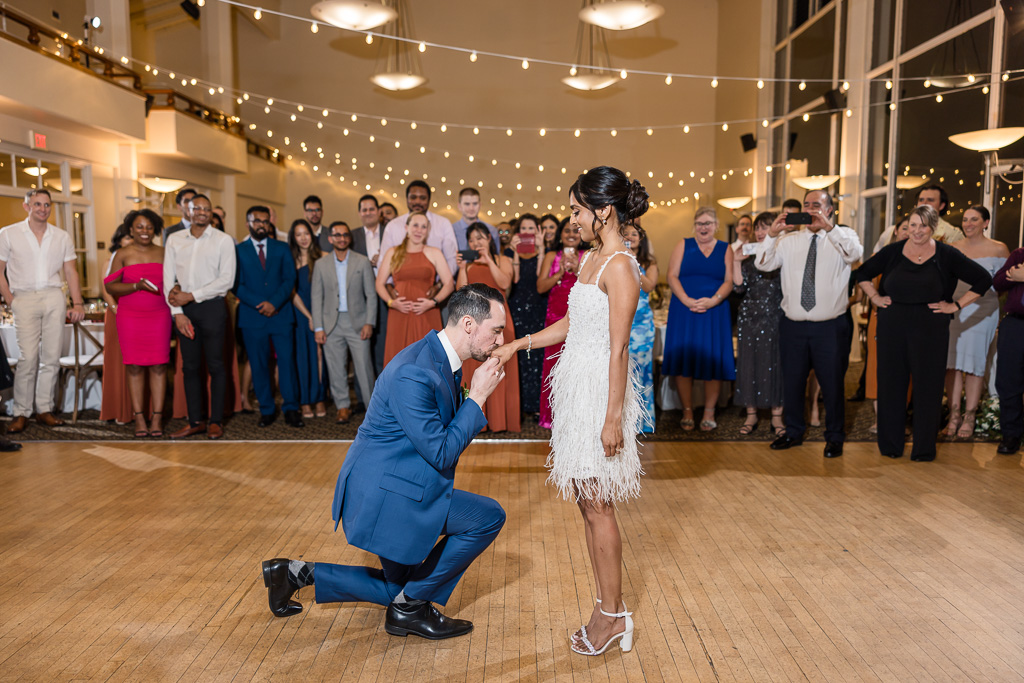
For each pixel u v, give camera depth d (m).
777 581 2.57
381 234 5.91
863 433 4.84
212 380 4.69
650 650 2.11
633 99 13.07
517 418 4.69
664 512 3.29
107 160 9.09
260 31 13.16
